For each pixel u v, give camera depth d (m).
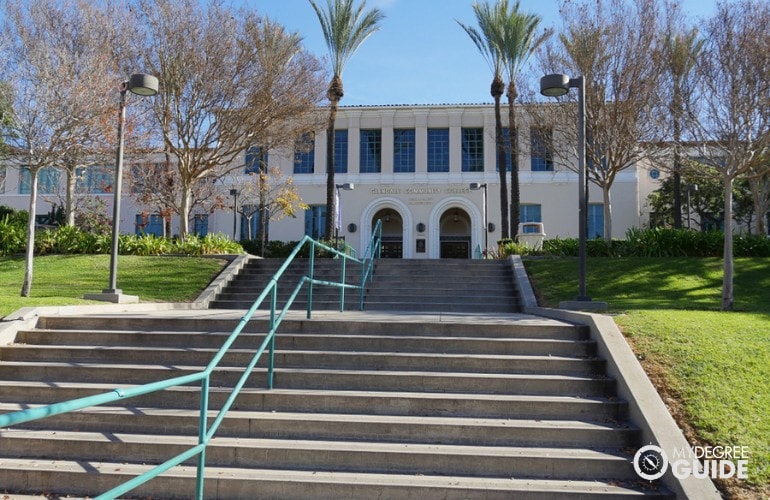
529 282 13.80
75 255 17.05
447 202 31.56
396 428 5.34
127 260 16.41
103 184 26.92
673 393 5.65
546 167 31.50
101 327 7.71
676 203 22.34
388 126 32.50
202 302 13.07
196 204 28.58
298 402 5.80
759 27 10.77
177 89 17.94
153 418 5.51
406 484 4.60
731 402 5.41
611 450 5.09
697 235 16.25
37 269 15.57
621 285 13.41
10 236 17.70
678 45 15.31
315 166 32.69
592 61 16.86
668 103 13.78
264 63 18.41
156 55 17.89
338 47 24.22
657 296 12.48
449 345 6.92
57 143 12.20
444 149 32.38
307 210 32.41
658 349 6.58
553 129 20.36
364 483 4.62
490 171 31.66
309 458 5.00
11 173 32.94
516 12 23.09
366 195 32.06
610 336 6.67
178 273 15.19
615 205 30.84
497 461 4.89
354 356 6.60
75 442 5.17
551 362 6.41
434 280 14.47
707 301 11.82
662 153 16.97
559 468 4.86
